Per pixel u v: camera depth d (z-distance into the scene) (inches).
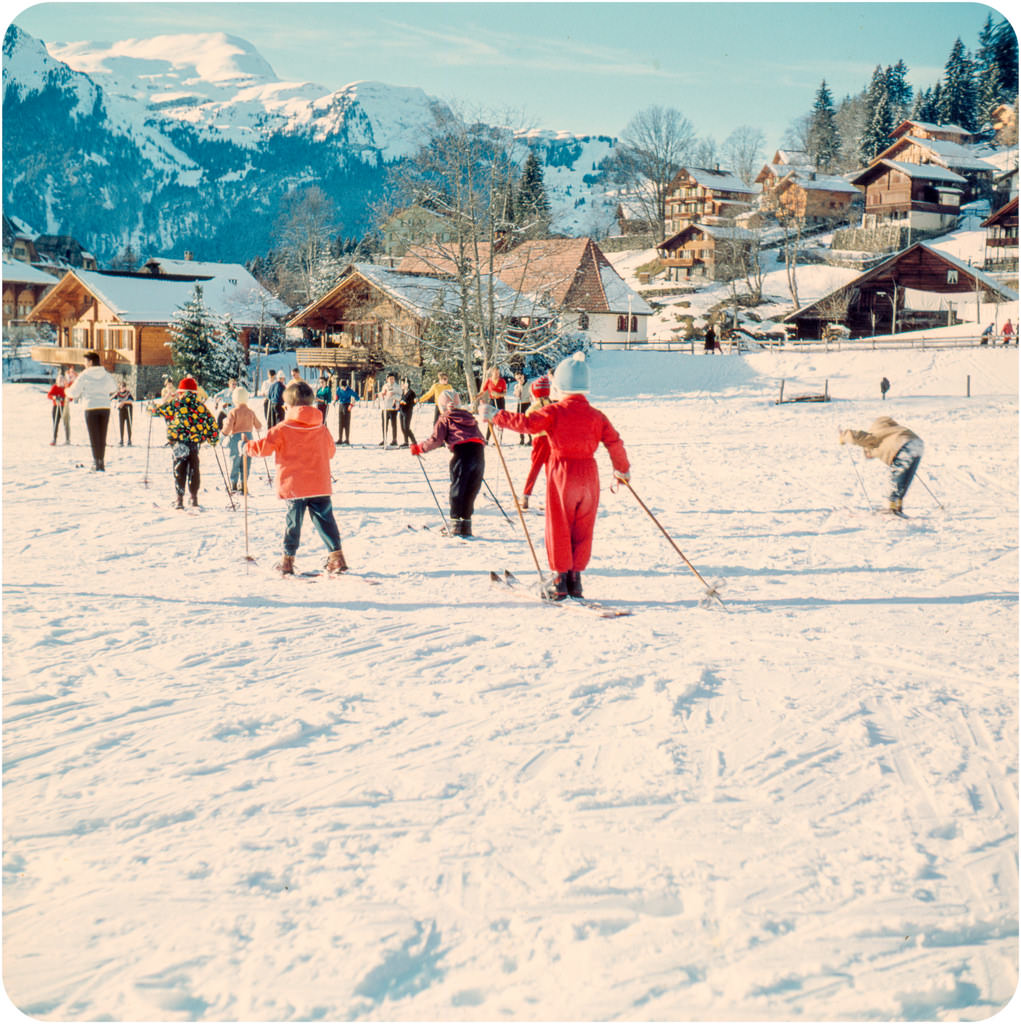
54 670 207.9
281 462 319.9
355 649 228.7
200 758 161.0
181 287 2458.2
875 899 119.3
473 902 118.3
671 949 109.4
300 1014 99.0
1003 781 154.9
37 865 127.0
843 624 258.4
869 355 1700.3
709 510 481.1
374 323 1943.9
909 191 3102.9
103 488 567.8
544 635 244.2
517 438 968.9
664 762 160.2
